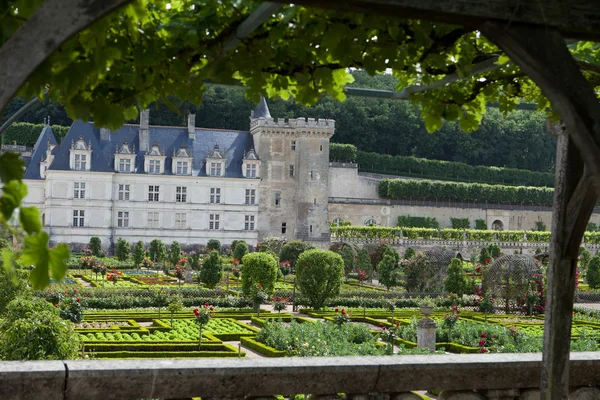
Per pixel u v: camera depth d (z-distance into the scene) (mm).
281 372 5426
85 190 85250
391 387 5664
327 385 5520
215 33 4707
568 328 5172
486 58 5359
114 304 35875
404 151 132875
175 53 4684
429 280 49531
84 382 5039
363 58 4938
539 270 39812
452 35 4883
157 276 54531
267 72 5137
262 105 98000
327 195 96750
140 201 87625
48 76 3738
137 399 5199
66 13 3047
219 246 86062
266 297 35188
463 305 42562
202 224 89875
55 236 84188
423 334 23469
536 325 33719
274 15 4777
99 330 26797
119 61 4707
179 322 30797
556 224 5129
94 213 85500
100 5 3064
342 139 128625
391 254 61562
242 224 91000
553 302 5172
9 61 3016
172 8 4973
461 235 100875
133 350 23781
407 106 131500
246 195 91375
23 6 3354
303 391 5480
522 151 138875
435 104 6129
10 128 105062
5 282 22109
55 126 106250
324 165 96625
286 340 24625
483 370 5840
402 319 34219
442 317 35281
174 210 88875
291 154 96312
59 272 2859
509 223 118125
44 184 88438
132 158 87125
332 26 4512
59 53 3664
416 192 111812
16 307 13750
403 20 4617
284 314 35156
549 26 3479
